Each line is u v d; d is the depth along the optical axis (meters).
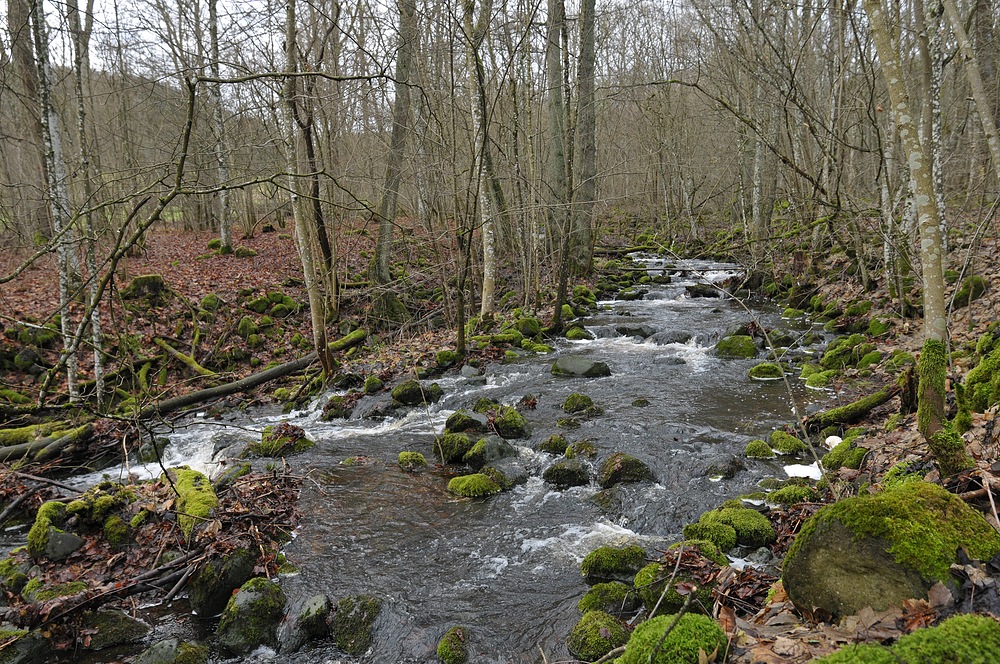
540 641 4.96
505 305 18.98
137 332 14.52
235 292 18.09
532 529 6.83
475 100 13.60
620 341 15.57
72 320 13.88
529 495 7.65
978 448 5.05
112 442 9.70
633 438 8.84
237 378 14.20
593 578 5.77
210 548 6.24
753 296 20.08
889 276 13.38
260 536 6.63
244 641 5.21
